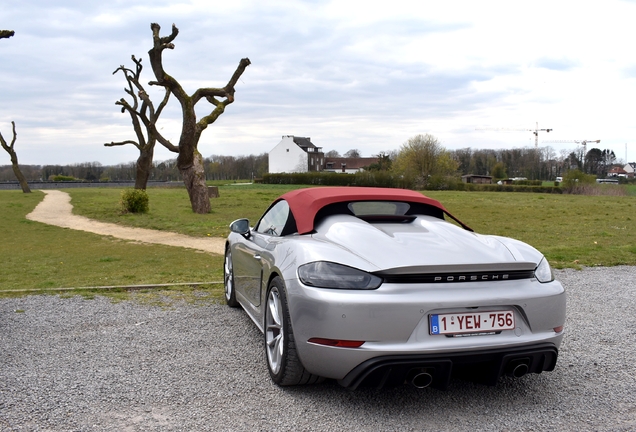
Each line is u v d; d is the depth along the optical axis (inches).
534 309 117.0
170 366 144.1
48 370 140.3
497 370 113.7
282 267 126.6
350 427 107.8
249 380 133.9
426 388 130.0
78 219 828.0
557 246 445.7
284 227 151.6
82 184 2765.7
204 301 227.6
